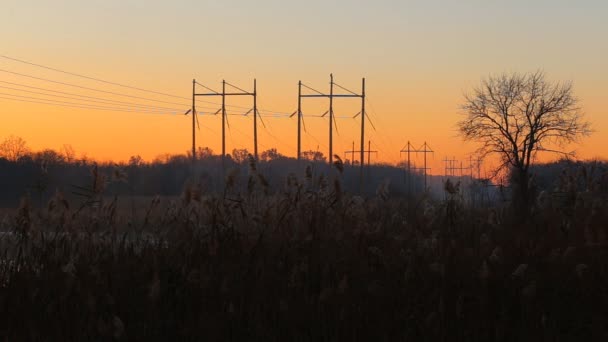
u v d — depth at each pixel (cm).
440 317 1280
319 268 1486
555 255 1578
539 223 1989
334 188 1764
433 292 1388
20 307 1294
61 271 1391
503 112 6738
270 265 1488
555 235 1834
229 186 1769
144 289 1361
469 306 1354
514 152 6669
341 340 1222
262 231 1579
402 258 1577
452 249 1630
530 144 6644
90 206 1639
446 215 1928
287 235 1617
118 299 1332
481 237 1731
